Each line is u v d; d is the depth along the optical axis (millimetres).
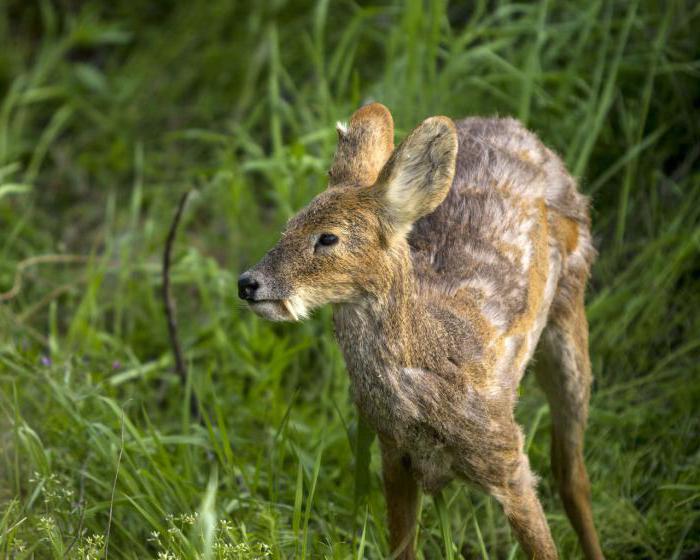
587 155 11188
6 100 15180
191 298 12461
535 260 8562
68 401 9641
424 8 12984
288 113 12773
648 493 9906
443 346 7676
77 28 15656
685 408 10281
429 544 9188
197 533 7918
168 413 10906
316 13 14312
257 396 10773
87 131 15266
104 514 9008
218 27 15852
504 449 7816
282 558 8125
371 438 8383
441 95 12062
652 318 11000
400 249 7590
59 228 13961
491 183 8719
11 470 9180
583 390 9289
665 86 12281
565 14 12875
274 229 12570
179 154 14672
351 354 7719
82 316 11359
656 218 11703
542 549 8055
